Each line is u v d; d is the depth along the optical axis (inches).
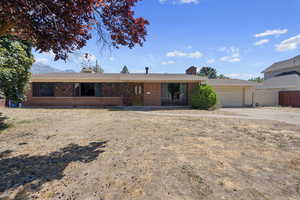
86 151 164.4
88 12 117.5
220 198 92.8
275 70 1016.9
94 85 644.1
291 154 158.7
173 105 673.6
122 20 147.4
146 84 658.2
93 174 119.0
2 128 257.6
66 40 126.9
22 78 287.9
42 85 618.5
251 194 96.6
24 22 109.0
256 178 114.4
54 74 705.6
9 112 414.0
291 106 724.7
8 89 270.1
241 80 850.8
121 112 463.5
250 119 362.6
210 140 202.7
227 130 255.0
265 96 797.2
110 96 649.6
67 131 243.6
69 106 619.8
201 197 93.6
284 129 264.5
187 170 125.0
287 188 103.0
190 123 307.6
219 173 121.0
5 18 109.1
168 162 138.9
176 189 101.0
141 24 153.9
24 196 94.6
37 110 473.4
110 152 161.6
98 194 96.0
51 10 105.5
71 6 104.3
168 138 209.8
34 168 128.3
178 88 679.1
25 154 156.6
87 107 598.5
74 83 632.4
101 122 310.5
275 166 133.0
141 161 140.7
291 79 745.0
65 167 130.0
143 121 322.7
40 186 104.2
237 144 188.1
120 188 101.9
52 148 173.0
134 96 662.5
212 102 566.3
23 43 300.0
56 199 91.7
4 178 113.7
